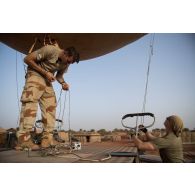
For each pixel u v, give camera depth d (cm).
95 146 396
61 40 491
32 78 290
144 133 225
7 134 358
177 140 198
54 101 314
